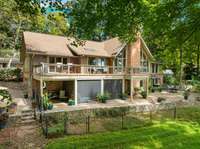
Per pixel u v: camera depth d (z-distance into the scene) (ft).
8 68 115.14
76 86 70.59
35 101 63.72
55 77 65.77
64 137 41.91
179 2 29.71
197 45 37.60
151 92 105.29
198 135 45.03
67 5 32.14
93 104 69.36
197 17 31.19
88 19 31.24
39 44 76.95
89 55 80.07
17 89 90.17
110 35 35.42
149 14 30.73
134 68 82.79
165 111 70.23
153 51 117.19
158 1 31.37
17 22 111.34
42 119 51.83
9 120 49.08
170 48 39.19
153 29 32.37
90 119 57.57
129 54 93.20
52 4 30.73
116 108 64.03
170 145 38.70
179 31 32.91
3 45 129.18
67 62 80.89
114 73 81.61
